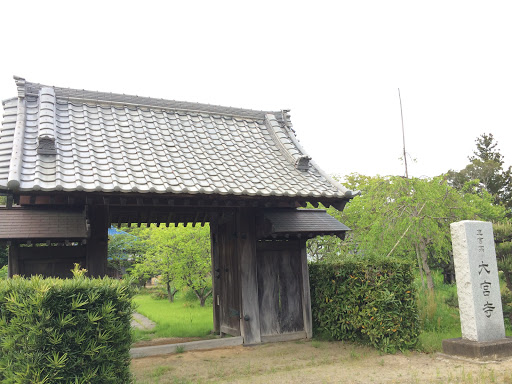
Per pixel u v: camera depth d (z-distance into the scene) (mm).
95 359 4254
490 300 7652
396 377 6188
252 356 7723
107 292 4430
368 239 12242
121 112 8898
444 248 13953
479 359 6969
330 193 8164
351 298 8438
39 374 3947
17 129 7250
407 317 7910
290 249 9531
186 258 16484
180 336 10078
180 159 7934
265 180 8117
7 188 5855
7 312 4281
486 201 15703
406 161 12617
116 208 7973
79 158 7090
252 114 10516
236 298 9133
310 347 8359
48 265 7227
